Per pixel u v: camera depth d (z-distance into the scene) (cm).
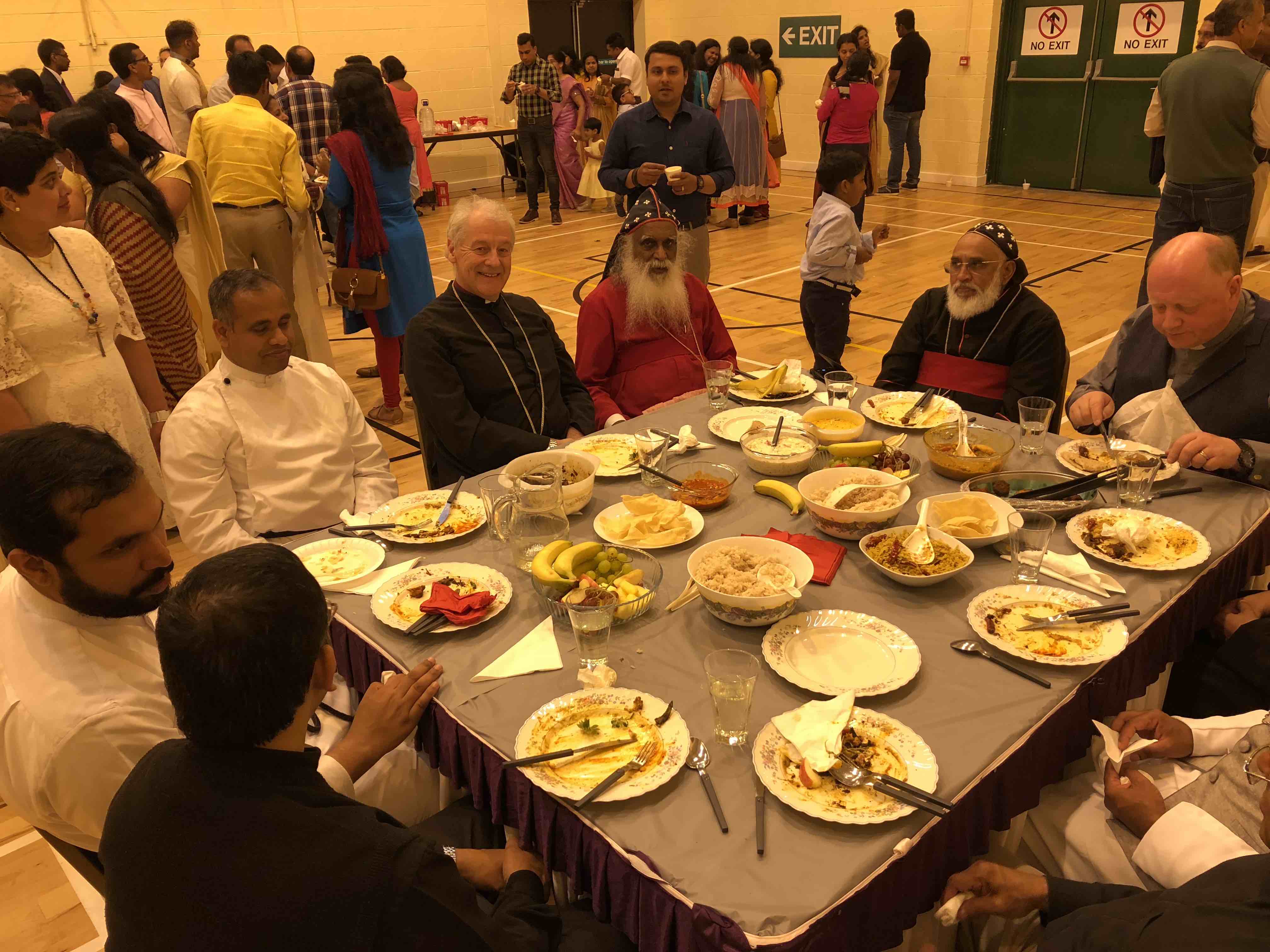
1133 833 154
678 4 1247
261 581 100
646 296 308
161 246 345
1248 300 231
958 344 307
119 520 123
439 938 95
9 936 200
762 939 103
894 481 204
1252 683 193
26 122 551
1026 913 140
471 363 271
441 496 221
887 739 133
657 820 123
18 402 263
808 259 460
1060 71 967
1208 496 205
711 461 235
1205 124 473
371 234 430
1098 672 151
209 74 904
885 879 116
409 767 172
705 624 166
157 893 93
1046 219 871
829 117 821
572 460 217
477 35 1077
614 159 456
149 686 140
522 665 155
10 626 133
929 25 1024
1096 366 276
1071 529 193
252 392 227
